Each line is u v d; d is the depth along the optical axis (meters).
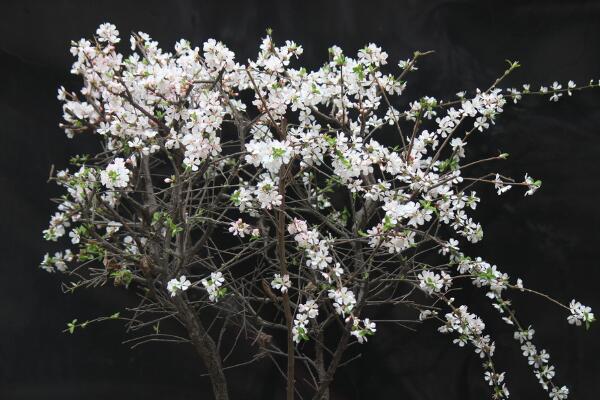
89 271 2.25
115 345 2.25
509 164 2.24
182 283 1.43
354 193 1.60
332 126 2.14
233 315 1.78
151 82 1.46
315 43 2.27
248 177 2.13
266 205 1.37
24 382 2.20
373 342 2.24
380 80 1.60
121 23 2.25
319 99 1.45
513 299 2.22
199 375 2.27
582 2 2.24
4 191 2.23
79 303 2.24
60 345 2.22
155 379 2.25
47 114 2.26
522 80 2.25
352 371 2.26
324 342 2.25
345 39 2.27
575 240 2.21
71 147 2.28
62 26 2.23
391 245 1.44
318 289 1.64
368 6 2.28
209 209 1.57
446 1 2.27
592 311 2.20
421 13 2.28
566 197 2.22
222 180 2.11
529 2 2.26
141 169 1.76
